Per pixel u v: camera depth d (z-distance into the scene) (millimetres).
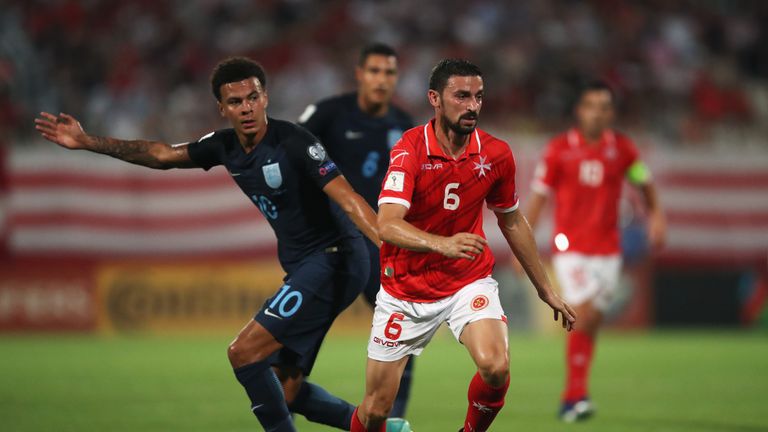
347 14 73688
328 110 24891
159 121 63156
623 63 72812
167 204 53906
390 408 18391
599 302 28703
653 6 77938
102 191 53500
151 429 24969
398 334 18125
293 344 19328
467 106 16938
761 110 72688
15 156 52812
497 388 17641
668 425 25859
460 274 18156
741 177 57875
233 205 53938
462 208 17984
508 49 70812
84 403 29594
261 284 53812
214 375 36781
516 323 55562
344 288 19906
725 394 32125
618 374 37688
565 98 68438
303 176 19094
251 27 72188
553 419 26984
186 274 53906
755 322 58219
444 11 74000
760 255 58031
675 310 57688
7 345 47938
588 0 76812
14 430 24734
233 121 18750
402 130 25344
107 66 66125
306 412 20719
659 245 30953
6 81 61562
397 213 17000
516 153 55156
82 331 53469
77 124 19734
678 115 69812
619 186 29500
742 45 77812
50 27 67375
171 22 70750
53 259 53312
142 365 39938
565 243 22422
